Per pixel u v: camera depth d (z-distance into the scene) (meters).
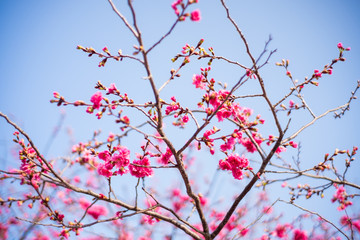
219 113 3.70
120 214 4.05
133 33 3.03
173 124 4.30
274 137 4.41
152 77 3.21
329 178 4.78
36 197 3.62
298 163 5.12
